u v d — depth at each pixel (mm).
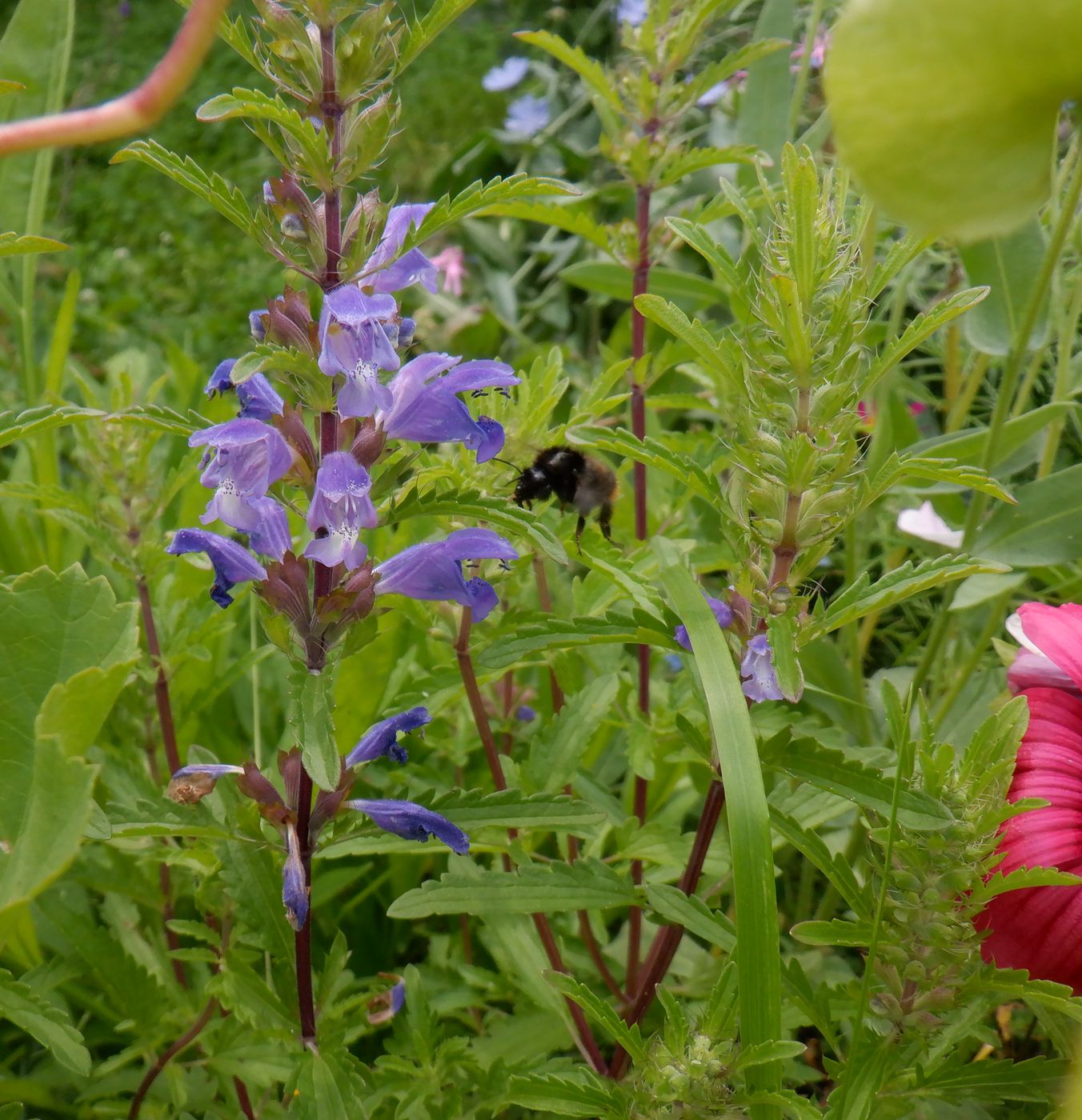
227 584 400
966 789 395
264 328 392
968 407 574
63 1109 471
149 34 2096
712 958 504
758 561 413
